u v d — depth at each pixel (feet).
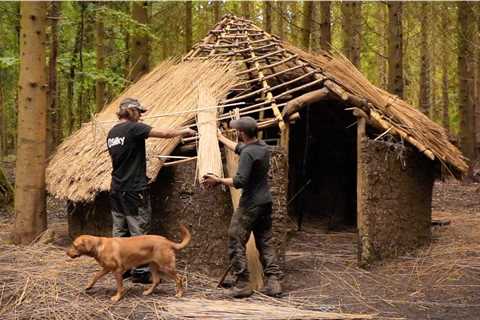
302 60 27.48
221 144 22.66
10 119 88.02
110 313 16.96
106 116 28.14
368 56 81.87
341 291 20.35
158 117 24.13
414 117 27.78
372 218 23.82
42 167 27.02
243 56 28.58
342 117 33.96
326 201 35.81
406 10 62.80
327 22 44.32
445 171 28.30
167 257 18.47
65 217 35.70
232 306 17.66
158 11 57.31
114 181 19.76
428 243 27.63
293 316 16.85
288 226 33.63
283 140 22.84
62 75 51.55
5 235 28.50
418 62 89.45
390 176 24.91
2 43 46.75
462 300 19.36
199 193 22.04
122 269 18.20
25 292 18.80
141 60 43.70
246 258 20.25
